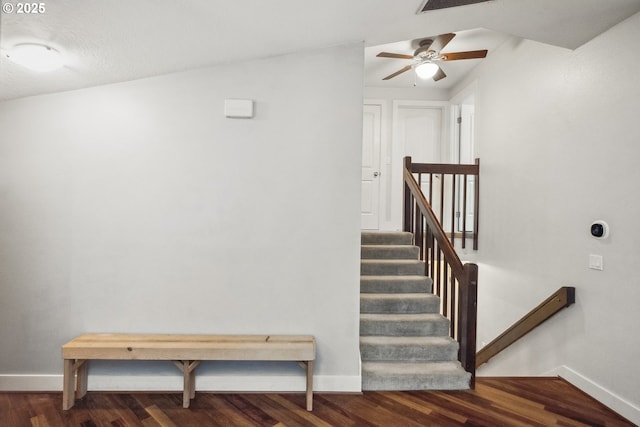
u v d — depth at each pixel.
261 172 2.60
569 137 2.89
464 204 4.44
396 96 5.47
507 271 3.81
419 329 3.02
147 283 2.56
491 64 4.21
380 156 5.50
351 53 2.60
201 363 2.57
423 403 2.45
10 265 2.52
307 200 2.60
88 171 2.54
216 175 2.59
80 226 2.54
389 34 2.48
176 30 2.04
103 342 2.36
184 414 2.27
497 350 3.50
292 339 2.49
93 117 2.54
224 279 2.58
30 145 2.52
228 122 2.59
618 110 2.41
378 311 3.21
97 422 2.17
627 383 2.30
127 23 1.90
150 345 2.33
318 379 2.59
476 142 4.53
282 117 2.60
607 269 2.48
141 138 2.56
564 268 2.93
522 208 3.55
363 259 3.87
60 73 2.30
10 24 1.83
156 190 2.56
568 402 2.48
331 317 2.60
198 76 2.58
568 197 2.89
